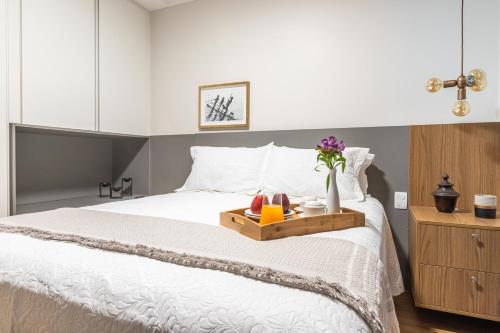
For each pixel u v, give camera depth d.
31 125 2.12
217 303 0.67
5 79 1.97
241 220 1.18
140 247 0.94
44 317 0.85
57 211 1.59
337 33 2.44
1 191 1.97
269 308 0.64
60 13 2.30
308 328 0.59
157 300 0.71
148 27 3.20
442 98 2.15
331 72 2.46
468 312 1.62
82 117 2.48
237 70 2.81
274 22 2.65
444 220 1.69
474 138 2.00
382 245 1.42
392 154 2.23
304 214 1.36
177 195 2.30
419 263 1.73
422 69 2.20
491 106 2.03
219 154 2.54
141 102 3.12
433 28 2.16
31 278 0.89
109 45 2.73
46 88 2.21
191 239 1.06
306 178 2.10
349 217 1.33
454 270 1.65
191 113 3.03
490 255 1.57
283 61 2.62
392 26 2.27
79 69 2.46
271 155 2.38
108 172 3.36
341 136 2.37
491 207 1.72
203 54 2.96
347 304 0.66
